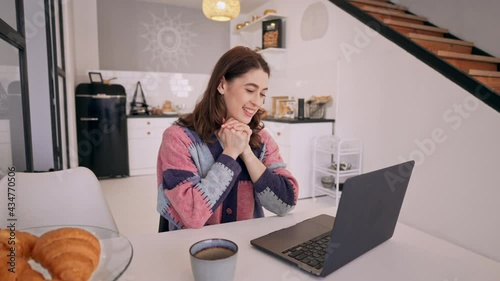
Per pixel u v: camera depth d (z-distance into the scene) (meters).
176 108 5.32
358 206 0.70
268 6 4.83
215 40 5.50
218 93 1.11
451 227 2.29
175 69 5.27
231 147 1.05
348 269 0.74
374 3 3.63
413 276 0.72
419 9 3.70
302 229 0.93
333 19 3.51
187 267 0.73
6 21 1.59
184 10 5.25
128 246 0.71
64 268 0.53
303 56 4.04
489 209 2.05
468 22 3.21
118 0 4.85
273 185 1.09
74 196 1.18
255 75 1.06
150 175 4.75
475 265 0.77
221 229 0.96
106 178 4.54
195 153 1.10
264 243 0.83
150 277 0.69
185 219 0.96
